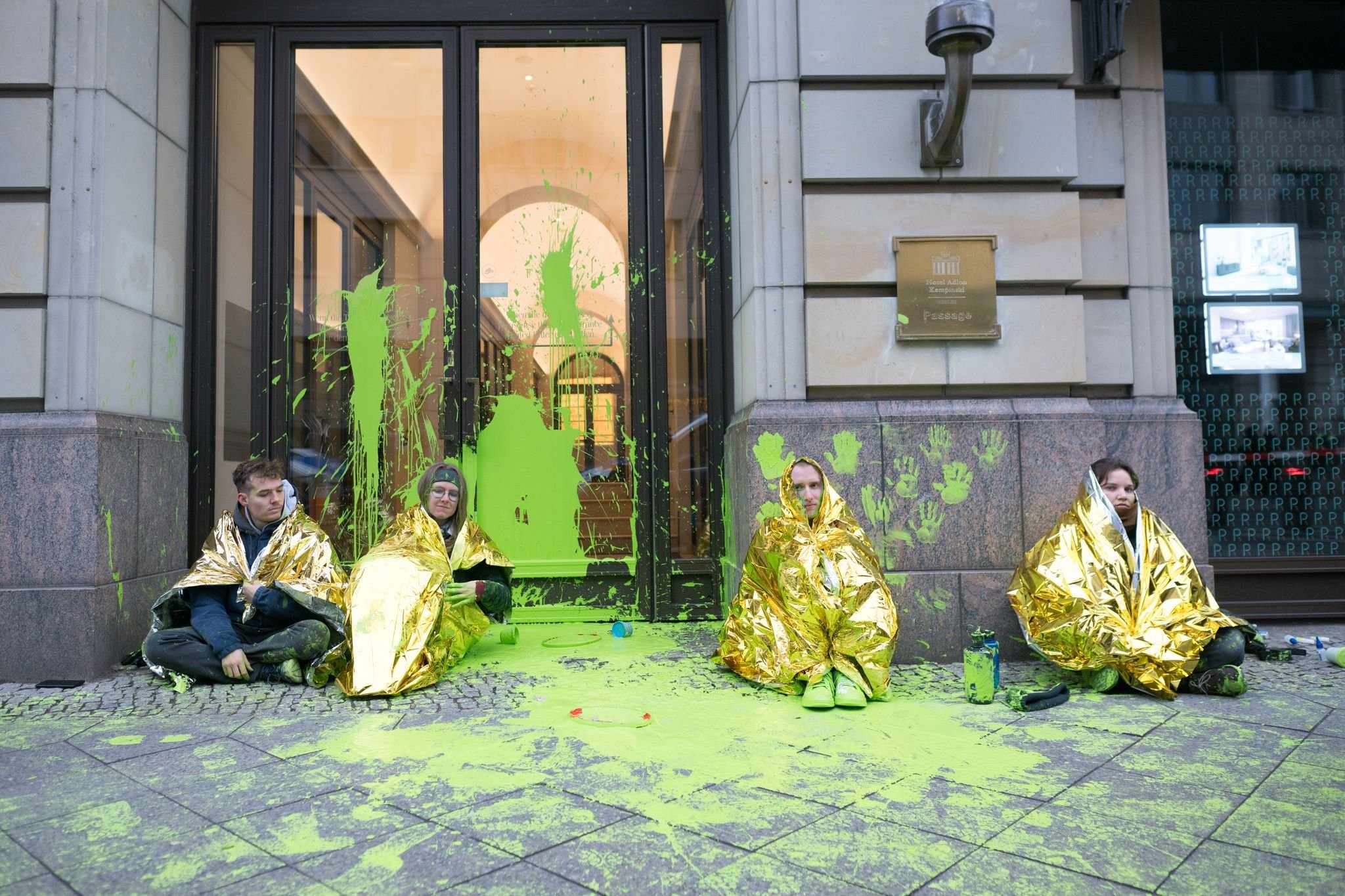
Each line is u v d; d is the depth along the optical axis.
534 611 5.48
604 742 3.07
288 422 5.44
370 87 5.61
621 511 5.57
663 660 4.41
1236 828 2.28
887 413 4.53
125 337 4.61
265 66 5.50
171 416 5.11
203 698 3.71
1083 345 4.66
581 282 5.64
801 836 2.25
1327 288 5.62
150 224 4.88
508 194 5.65
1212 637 3.71
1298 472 5.54
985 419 4.52
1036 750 2.96
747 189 4.82
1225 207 5.62
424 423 5.54
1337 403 5.57
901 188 4.70
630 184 5.65
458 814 2.40
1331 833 2.24
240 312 5.45
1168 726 3.24
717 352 5.54
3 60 4.40
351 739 3.11
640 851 2.17
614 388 5.62
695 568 5.52
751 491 4.50
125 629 4.43
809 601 3.73
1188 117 5.64
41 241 4.34
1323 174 5.66
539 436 5.58
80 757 2.93
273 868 2.08
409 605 3.92
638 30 5.65
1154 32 4.98
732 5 5.38
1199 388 5.57
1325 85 5.68
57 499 4.19
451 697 3.71
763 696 3.73
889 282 4.63
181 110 5.27
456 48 5.61
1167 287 4.95
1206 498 5.44
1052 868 2.06
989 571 4.47
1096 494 4.03
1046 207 4.70
